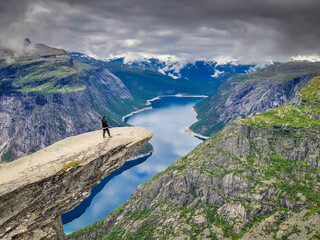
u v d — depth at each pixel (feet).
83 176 162.09
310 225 653.30
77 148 172.04
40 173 146.61
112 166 176.86
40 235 148.66
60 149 170.81
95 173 167.94
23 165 153.38
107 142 179.52
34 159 159.02
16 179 141.38
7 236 138.72
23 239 143.64
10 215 138.21
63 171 152.05
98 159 167.43
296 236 642.22
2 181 139.44
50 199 151.02
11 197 137.18
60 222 167.84
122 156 180.86
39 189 145.69
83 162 160.76
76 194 162.20
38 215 148.05
